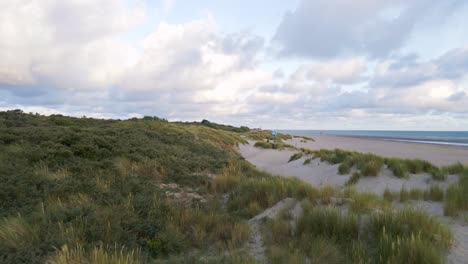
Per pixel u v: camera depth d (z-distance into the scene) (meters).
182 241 4.20
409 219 4.14
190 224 4.88
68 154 8.82
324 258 3.41
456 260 3.32
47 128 13.10
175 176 9.11
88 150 9.73
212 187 8.41
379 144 41.41
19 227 3.82
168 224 4.62
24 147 8.91
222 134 30.16
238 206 6.59
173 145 15.52
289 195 6.87
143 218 4.89
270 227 4.70
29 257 3.21
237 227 4.63
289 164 16.48
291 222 4.99
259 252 3.98
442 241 3.65
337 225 4.23
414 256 3.08
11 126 14.49
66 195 5.70
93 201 5.43
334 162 13.09
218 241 4.37
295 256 3.36
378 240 3.76
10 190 5.40
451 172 9.04
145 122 26.80
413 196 6.65
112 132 15.03
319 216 4.53
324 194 6.22
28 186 5.84
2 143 9.45
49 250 3.44
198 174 9.78
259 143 30.52
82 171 7.64
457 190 6.23
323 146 36.84
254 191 7.21
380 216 4.21
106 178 7.26
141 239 4.09
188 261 3.42
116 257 3.04
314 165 14.06
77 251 3.27
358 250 3.38
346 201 5.70
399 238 3.45
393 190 8.03
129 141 12.97
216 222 5.01
